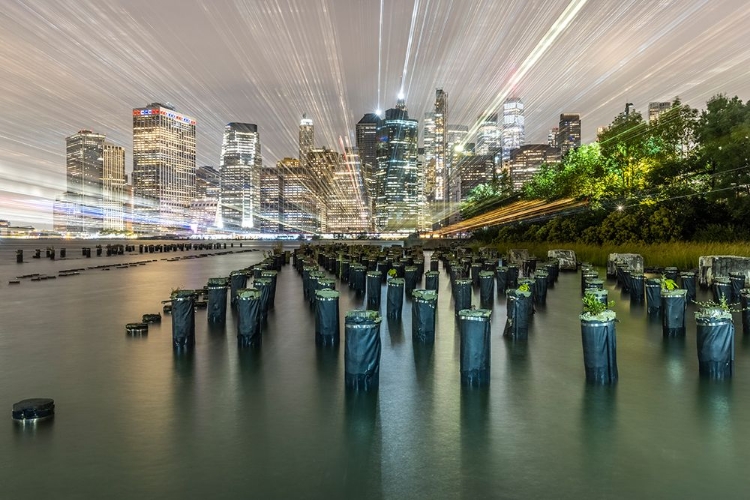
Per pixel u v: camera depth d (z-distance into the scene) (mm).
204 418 8531
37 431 8008
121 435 7832
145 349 13586
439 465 6812
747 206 37625
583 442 7527
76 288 28844
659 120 51375
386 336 15312
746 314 15148
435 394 9758
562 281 31250
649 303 18281
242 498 6012
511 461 6926
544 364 11891
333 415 8641
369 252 43219
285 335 15312
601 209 54812
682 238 41469
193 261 56125
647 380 10625
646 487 6250
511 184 105688
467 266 33938
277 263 40906
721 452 7191
